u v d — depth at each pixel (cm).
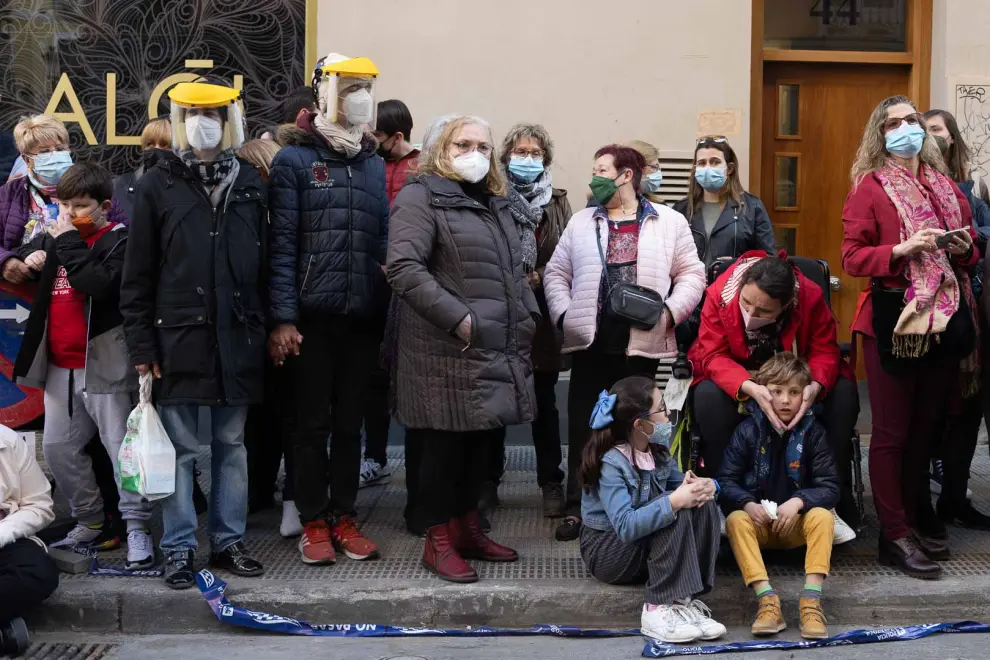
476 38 642
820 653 388
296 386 442
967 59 663
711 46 645
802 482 425
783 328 448
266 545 470
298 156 433
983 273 457
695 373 459
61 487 455
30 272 457
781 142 688
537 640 406
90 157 653
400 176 527
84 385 442
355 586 421
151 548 444
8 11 649
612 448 412
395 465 614
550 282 484
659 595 401
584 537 423
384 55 643
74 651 399
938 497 523
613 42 644
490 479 509
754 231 529
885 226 429
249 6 645
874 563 447
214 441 433
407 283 402
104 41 649
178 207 410
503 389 414
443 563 428
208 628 417
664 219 474
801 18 685
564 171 648
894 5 689
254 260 421
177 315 408
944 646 395
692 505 395
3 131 599
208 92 406
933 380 439
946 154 495
